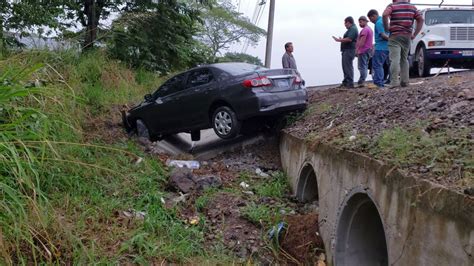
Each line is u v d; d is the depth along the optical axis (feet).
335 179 20.48
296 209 25.80
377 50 36.11
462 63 44.55
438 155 14.40
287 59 45.24
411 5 30.78
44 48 37.40
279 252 22.02
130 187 24.38
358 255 19.89
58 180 21.62
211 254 20.20
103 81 42.86
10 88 17.30
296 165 27.73
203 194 25.88
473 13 45.60
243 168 31.94
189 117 34.17
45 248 14.75
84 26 52.60
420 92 25.35
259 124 33.83
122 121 37.68
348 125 24.38
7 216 14.57
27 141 17.15
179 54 56.03
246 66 33.76
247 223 23.41
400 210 14.24
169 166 29.55
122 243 18.13
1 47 33.40
